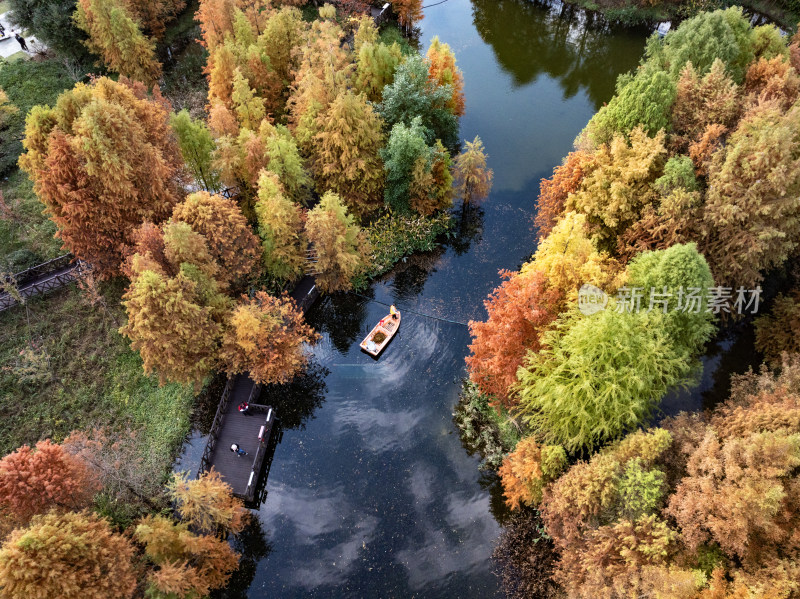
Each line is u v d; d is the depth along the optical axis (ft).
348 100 148.66
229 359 124.36
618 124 139.13
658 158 128.88
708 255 129.49
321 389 138.00
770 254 125.08
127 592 87.25
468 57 247.29
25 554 78.64
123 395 129.59
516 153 198.39
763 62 146.72
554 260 111.55
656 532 83.92
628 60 247.70
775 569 78.07
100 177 120.67
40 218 156.25
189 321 114.73
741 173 117.50
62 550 81.61
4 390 126.72
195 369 121.90
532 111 217.36
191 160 154.51
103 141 116.57
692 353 120.57
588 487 91.61
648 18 258.37
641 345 96.48
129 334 118.93
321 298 157.07
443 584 108.06
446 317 152.25
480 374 120.16
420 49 249.96
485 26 268.62
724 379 137.28
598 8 268.00
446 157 167.53
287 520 117.39
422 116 175.83
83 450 102.78
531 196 183.52
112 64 191.01
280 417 133.08
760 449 83.05
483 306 154.40
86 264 144.15
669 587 77.51
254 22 202.28
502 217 177.99
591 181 137.08
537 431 114.93
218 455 121.49
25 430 121.70
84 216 123.95
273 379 130.93
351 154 155.84
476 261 166.71
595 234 134.00
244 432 125.18
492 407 131.44
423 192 166.40
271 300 132.77
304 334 145.07
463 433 129.49
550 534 101.76
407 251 168.04
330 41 175.42
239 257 131.54
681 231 127.54
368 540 114.01
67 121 122.31
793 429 86.79
